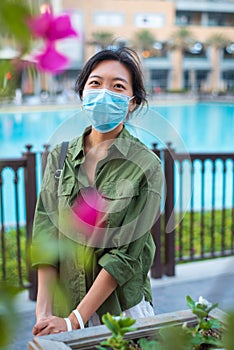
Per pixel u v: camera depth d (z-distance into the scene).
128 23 38.31
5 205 6.82
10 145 12.81
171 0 42.03
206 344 1.08
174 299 3.14
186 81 44.56
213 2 44.53
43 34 0.44
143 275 1.48
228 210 6.34
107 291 1.39
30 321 2.36
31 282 2.80
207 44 43.91
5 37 0.41
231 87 41.88
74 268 1.42
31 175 2.93
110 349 1.08
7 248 3.74
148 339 1.13
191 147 14.43
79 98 1.59
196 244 4.71
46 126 15.95
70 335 1.13
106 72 1.49
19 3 0.40
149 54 41.38
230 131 17.48
